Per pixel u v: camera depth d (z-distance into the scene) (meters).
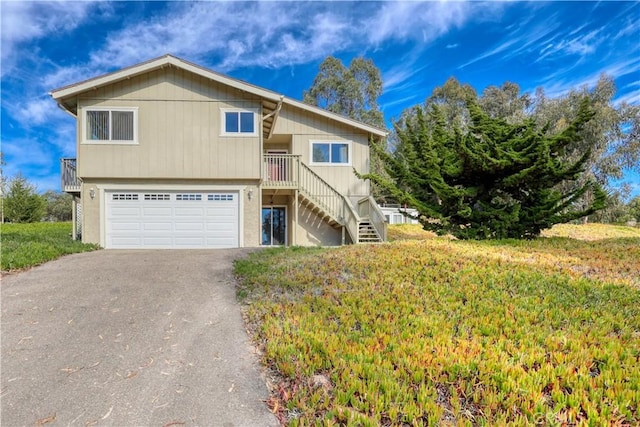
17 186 25.97
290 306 4.61
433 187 9.80
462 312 4.18
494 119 11.39
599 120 24.19
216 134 11.95
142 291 5.64
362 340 3.48
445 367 2.91
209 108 11.92
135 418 2.64
